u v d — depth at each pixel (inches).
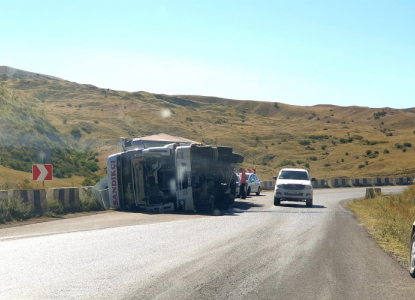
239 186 1242.6
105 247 451.2
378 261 407.2
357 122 7647.6
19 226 616.7
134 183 856.3
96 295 282.0
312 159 3540.8
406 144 3737.7
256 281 322.7
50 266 363.6
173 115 5064.0
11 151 1619.1
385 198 1201.4
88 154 2439.7
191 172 852.0
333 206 1052.5
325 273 351.6
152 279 323.9
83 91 5974.4
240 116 6766.7
